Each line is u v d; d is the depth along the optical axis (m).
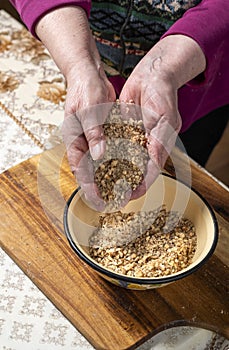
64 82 1.59
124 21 1.37
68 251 1.16
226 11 1.22
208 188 1.31
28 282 1.14
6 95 1.54
